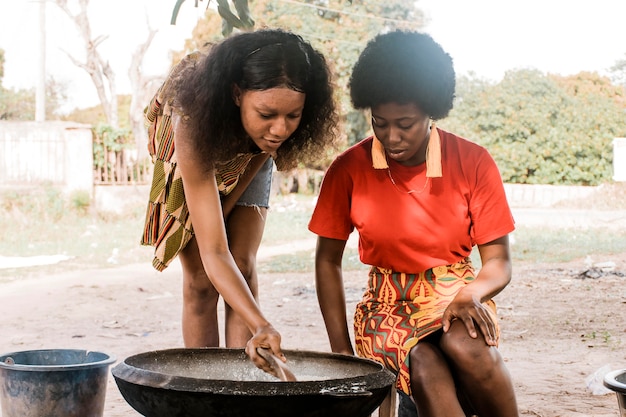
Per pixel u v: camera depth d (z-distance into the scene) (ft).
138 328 25.17
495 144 88.58
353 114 86.12
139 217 63.72
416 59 9.50
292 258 43.19
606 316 26.78
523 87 88.99
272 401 7.38
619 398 8.86
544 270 39.37
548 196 86.12
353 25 90.63
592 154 88.17
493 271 9.93
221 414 7.53
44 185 63.62
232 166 10.37
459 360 8.83
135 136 90.89
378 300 10.39
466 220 10.27
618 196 84.43
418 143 9.78
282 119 8.90
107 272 38.75
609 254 46.42
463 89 89.76
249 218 11.93
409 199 10.21
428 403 8.79
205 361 9.34
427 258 10.18
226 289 9.22
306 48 9.25
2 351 21.43
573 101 88.99
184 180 9.59
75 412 11.00
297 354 9.48
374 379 7.98
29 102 131.03
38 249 46.78
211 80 9.06
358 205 10.43
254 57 8.84
